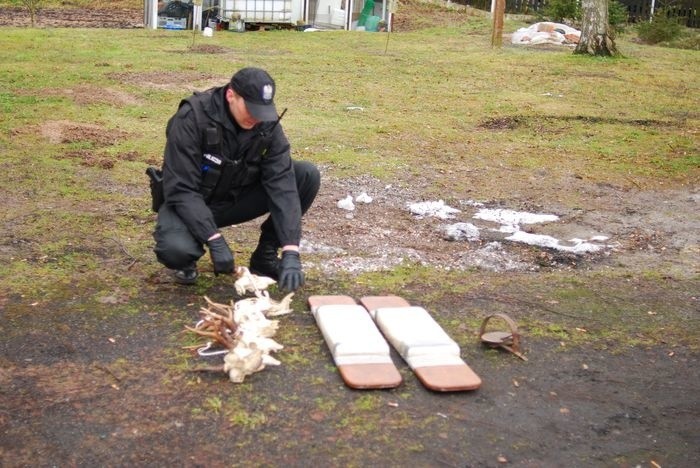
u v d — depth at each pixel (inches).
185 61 496.1
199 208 154.9
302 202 178.4
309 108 386.3
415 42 660.1
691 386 146.3
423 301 176.2
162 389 135.3
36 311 161.9
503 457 121.6
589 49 583.2
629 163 314.3
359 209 243.9
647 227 239.9
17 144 293.1
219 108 154.1
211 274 183.8
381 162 298.2
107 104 367.9
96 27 716.0
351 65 514.0
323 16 776.9
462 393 137.8
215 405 130.5
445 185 274.4
